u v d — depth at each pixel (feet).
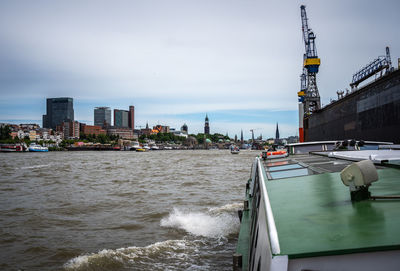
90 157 325.01
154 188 72.23
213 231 36.60
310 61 280.92
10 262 28.66
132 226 39.50
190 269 26.12
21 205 53.01
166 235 35.63
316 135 210.38
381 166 16.71
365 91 126.72
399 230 7.54
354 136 139.85
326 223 8.58
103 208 50.31
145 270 26.09
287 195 12.59
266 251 8.36
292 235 8.05
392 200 9.86
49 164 189.37
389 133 107.14
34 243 33.40
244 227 23.80
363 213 8.99
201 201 55.47
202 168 141.18
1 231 37.70
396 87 101.50
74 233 36.99
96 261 27.89
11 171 132.57
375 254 6.86
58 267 27.37
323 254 6.93
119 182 85.30
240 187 73.20
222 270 25.82
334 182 14.05
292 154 36.81
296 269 7.02
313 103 286.66
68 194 64.59
